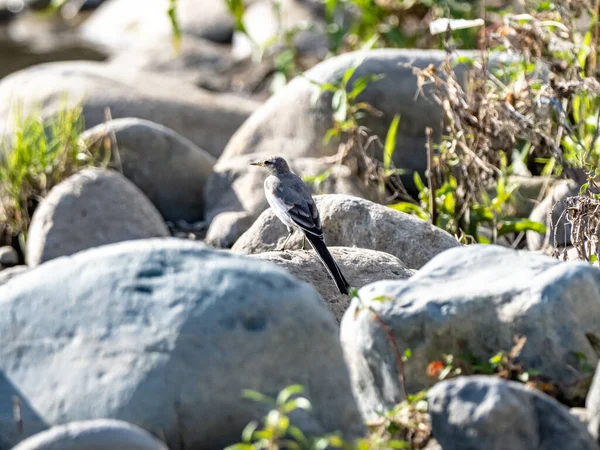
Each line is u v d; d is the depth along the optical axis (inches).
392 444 278.1
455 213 516.7
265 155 603.8
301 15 985.5
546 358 302.7
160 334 281.3
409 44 784.3
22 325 293.1
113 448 250.8
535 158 541.3
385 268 406.9
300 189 442.3
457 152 529.3
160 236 540.7
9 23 1194.0
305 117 605.3
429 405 283.1
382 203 561.0
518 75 535.8
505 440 270.1
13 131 634.2
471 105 514.6
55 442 250.1
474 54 592.4
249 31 1003.9
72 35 1131.9
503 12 624.7
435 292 318.0
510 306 306.7
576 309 306.3
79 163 585.6
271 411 275.1
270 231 466.0
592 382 301.1
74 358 284.7
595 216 415.5
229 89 924.6
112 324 286.8
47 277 301.1
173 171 605.3
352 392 286.8
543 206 499.8
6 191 582.2
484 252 338.0
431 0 769.6
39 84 706.8
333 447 274.5
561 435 271.9
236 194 584.1
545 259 331.0
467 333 308.0
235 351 278.8
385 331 309.7
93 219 527.8
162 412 273.9
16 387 284.4
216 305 283.1
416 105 587.2
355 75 596.4
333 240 446.6
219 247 551.2
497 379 280.2
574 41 538.9
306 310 285.9
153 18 1080.2
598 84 489.1
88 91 699.4
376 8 804.6
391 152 563.5
